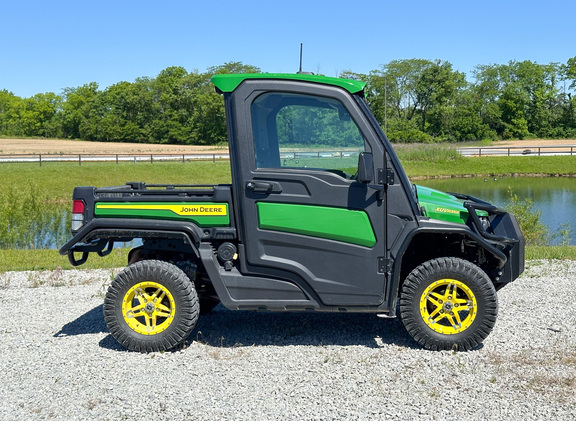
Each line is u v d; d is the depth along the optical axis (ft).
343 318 20.40
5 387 14.93
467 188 126.82
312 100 16.61
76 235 17.51
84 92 441.68
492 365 15.66
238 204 16.98
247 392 14.30
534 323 19.51
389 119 297.12
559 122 331.98
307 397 13.91
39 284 27.30
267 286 17.03
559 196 107.55
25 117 427.33
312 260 16.85
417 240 18.24
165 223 17.29
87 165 142.20
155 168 144.46
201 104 324.19
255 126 16.72
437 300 16.93
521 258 17.63
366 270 16.74
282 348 17.44
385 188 16.60
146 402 13.85
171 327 17.10
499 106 324.19
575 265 29.76
